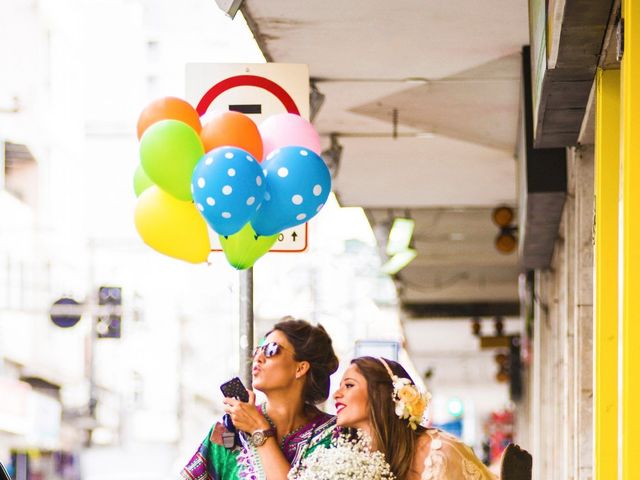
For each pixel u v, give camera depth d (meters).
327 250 26.38
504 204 16.30
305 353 4.55
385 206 16.58
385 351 4.88
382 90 10.51
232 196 4.45
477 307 28.88
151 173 4.64
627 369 3.92
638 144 3.89
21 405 33.94
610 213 5.04
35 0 34.75
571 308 8.58
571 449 8.34
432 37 8.99
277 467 4.44
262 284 25.08
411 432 4.25
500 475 4.03
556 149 8.60
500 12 8.39
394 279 25.47
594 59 4.91
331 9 8.26
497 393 42.38
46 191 35.50
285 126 4.94
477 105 10.96
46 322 35.41
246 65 5.62
